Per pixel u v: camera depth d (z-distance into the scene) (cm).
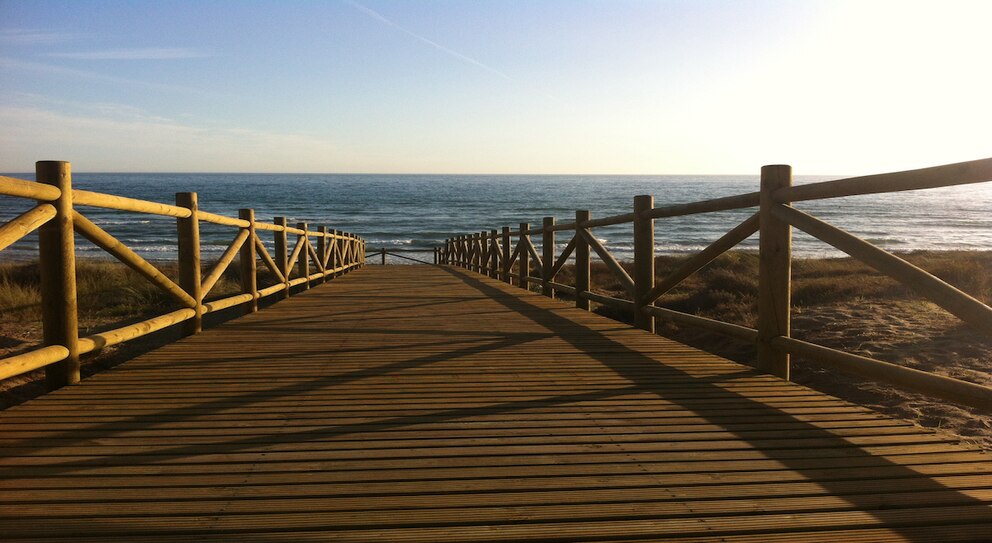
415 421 265
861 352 661
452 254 2167
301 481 200
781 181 357
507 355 412
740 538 165
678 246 4194
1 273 1291
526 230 988
